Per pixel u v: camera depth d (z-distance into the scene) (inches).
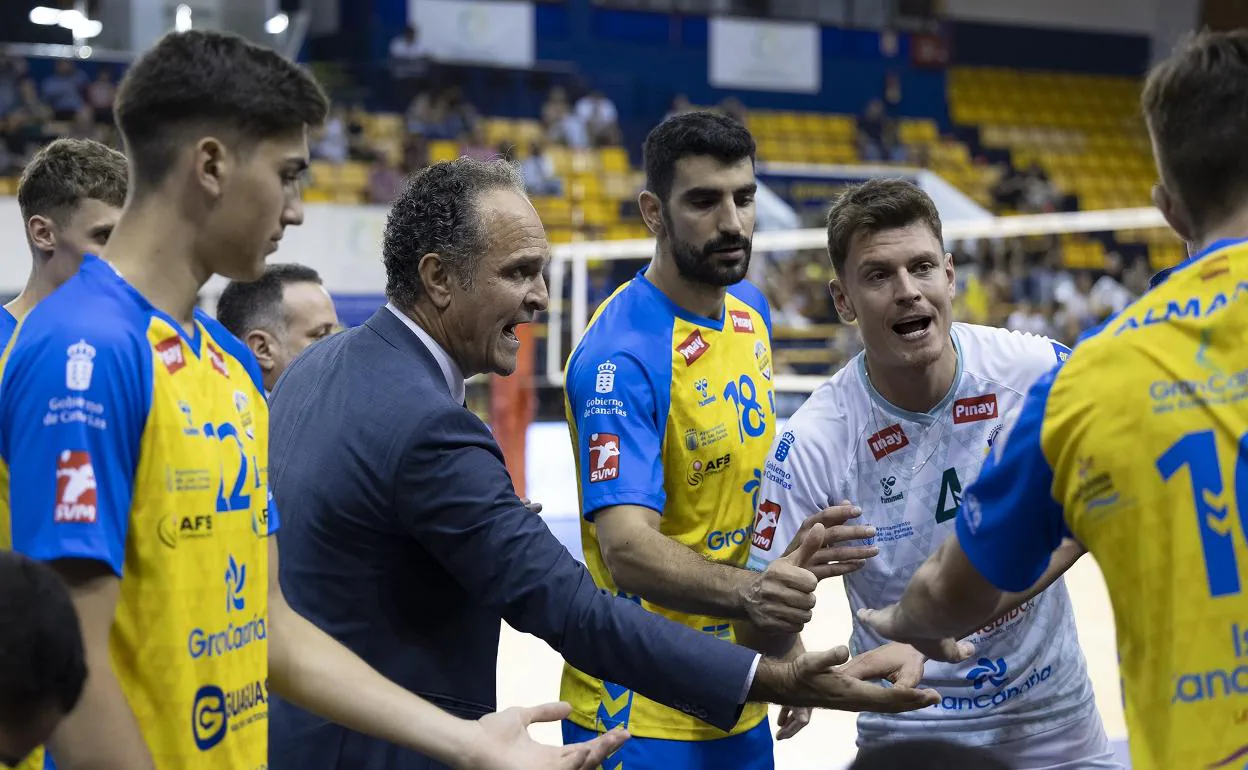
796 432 97.4
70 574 55.0
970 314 492.4
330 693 67.9
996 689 93.8
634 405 101.7
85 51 462.0
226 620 61.8
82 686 47.8
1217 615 53.5
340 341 83.7
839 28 735.1
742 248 103.3
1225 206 57.0
